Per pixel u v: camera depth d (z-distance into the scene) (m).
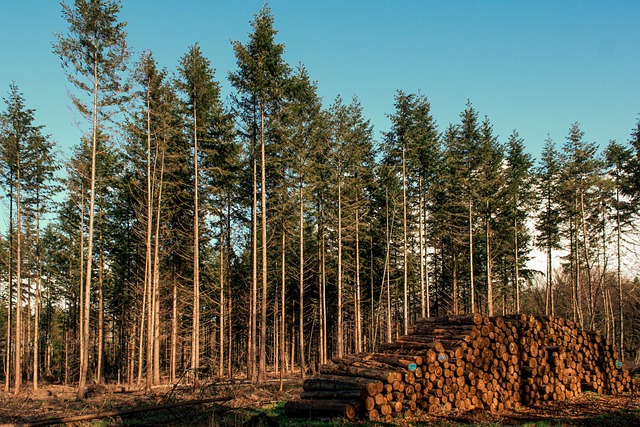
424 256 32.84
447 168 31.84
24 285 32.06
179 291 27.31
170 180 25.00
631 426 10.12
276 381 21.41
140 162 24.25
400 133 28.83
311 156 26.53
